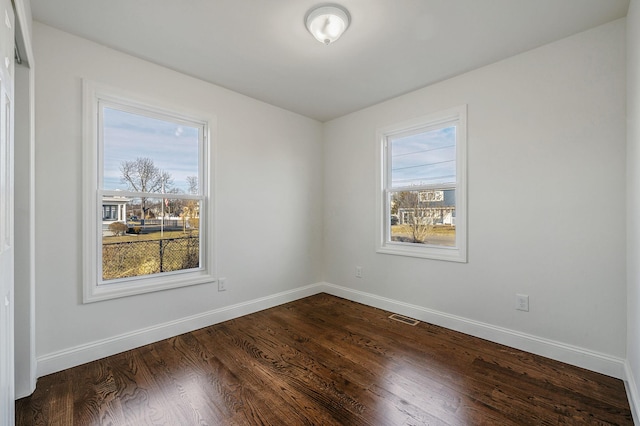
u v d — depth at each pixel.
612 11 1.86
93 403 1.71
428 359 2.21
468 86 2.64
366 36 2.12
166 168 2.66
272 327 2.82
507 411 1.64
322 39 1.98
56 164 2.04
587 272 2.07
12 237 1.38
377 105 3.38
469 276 2.66
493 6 1.82
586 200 2.07
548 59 2.21
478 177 2.59
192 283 2.73
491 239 2.52
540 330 2.27
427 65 2.53
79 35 2.11
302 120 3.75
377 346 2.43
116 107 2.36
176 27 2.03
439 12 1.87
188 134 2.80
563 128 2.16
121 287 2.37
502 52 2.33
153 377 1.97
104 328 2.25
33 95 1.80
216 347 2.40
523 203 2.34
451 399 1.75
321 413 1.63
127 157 2.43
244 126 3.14
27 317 1.75
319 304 3.51
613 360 1.96
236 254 3.08
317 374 2.01
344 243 3.76
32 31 1.94
